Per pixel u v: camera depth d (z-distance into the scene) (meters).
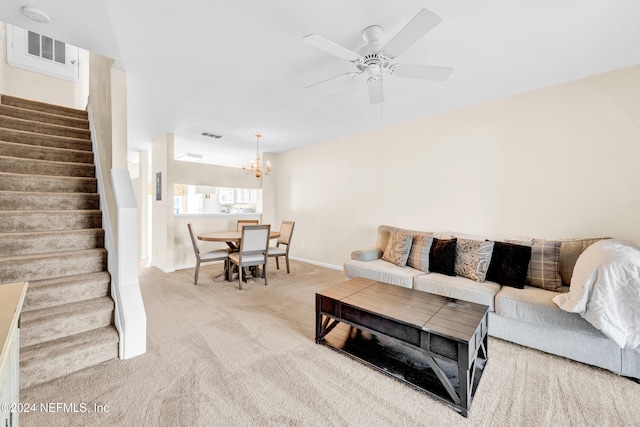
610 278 1.75
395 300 2.10
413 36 1.60
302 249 5.67
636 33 1.93
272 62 2.37
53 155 2.96
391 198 4.15
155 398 1.61
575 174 2.68
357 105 3.32
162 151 4.79
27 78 4.13
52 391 1.65
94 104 3.32
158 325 2.57
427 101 3.18
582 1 1.64
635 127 2.40
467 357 1.50
